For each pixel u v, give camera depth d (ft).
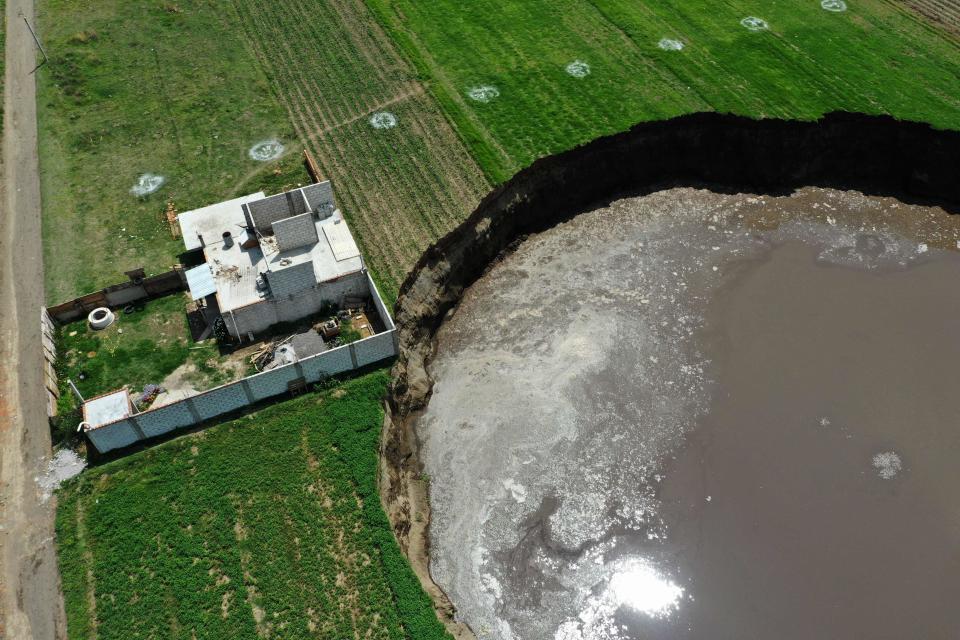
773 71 156.35
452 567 94.32
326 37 169.48
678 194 143.02
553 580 92.94
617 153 142.10
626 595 91.71
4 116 147.74
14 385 103.86
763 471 102.99
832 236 135.44
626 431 107.34
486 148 139.64
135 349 108.88
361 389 104.47
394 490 98.07
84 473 94.84
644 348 117.70
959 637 88.07
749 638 88.02
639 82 153.89
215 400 99.04
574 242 134.72
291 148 142.61
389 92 154.30
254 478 94.94
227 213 121.19
